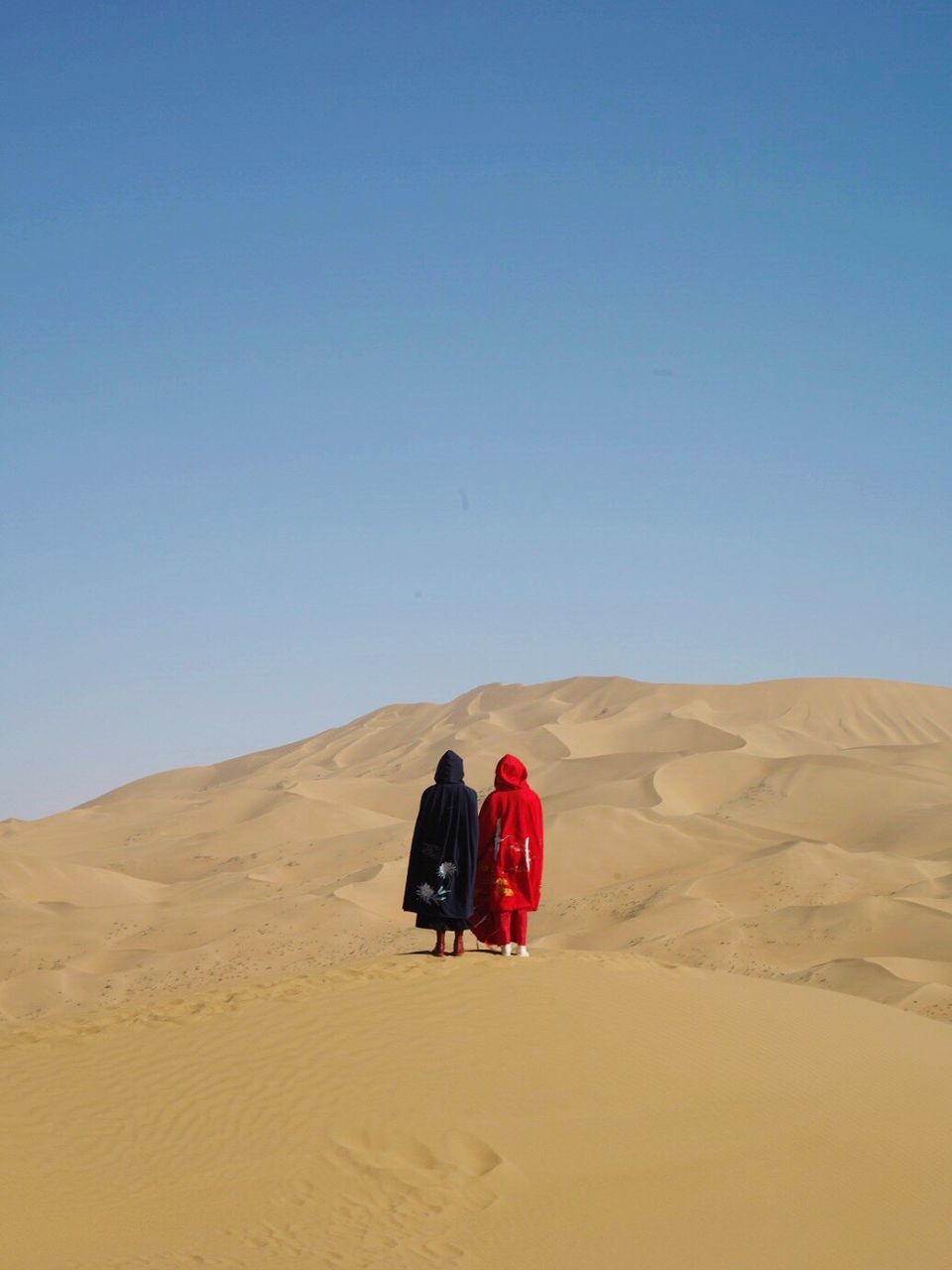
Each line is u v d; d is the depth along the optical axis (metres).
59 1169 10.13
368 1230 9.65
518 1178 10.88
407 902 16.08
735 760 112.38
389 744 183.50
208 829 129.12
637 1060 13.77
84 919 81.44
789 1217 11.18
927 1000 47.78
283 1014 13.76
